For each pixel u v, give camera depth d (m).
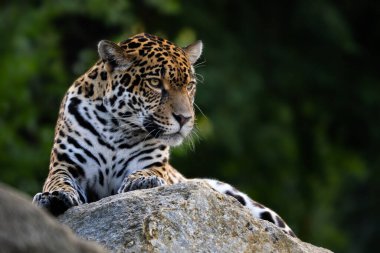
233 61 34.97
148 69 14.84
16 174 28.27
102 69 15.03
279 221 15.29
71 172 14.79
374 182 43.19
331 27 37.47
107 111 14.87
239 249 11.36
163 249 11.00
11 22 30.14
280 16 38.12
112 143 14.91
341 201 43.25
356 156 40.09
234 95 33.72
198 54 15.87
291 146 36.03
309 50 38.53
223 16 37.19
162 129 14.76
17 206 7.62
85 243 7.84
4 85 28.77
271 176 35.78
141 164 15.03
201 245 11.19
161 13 34.34
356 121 39.44
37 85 30.78
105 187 15.03
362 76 39.47
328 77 38.34
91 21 32.47
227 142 33.31
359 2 40.44
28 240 7.58
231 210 11.56
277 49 37.41
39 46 29.91
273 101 36.06
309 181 38.22
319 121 38.56
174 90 14.86
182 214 11.30
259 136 35.03
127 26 30.48
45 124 30.02
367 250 43.38
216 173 34.22
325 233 37.62
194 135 15.62
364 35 40.88
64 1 30.06
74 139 14.83
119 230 11.17
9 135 28.36
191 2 35.44
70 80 30.03
